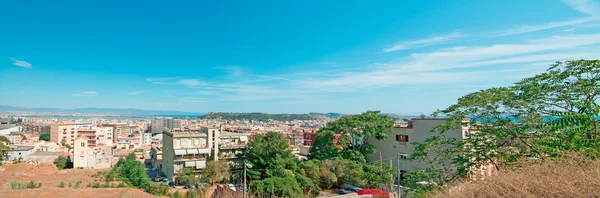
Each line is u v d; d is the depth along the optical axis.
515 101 13.49
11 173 39.91
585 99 11.66
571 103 11.78
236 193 13.41
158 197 26.09
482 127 14.74
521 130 13.17
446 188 7.57
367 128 34.62
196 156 42.28
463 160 14.15
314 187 30.23
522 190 5.43
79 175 41.31
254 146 38.06
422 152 16.92
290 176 29.45
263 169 35.94
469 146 14.77
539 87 13.23
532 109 12.92
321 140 37.12
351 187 32.88
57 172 44.72
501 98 14.00
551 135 11.78
